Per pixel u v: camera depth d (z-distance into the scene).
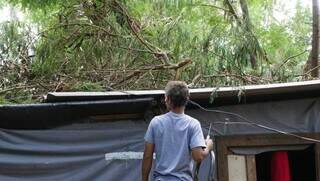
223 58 6.73
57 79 7.01
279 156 5.62
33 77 7.11
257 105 5.41
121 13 7.25
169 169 3.76
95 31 7.14
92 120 5.16
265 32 10.96
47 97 4.87
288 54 9.34
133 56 7.07
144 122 5.23
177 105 3.91
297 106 5.43
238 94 5.04
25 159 4.97
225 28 7.22
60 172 5.02
